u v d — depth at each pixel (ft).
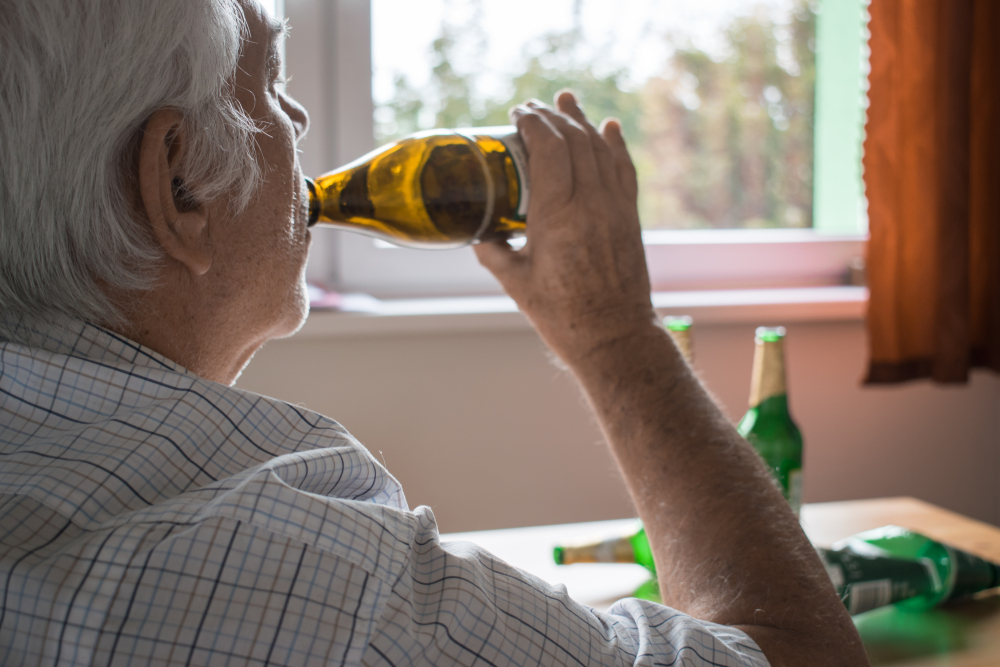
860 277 5.24
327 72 4.41
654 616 1.46
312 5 4.33
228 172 1.44
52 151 1.23
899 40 4.38
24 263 1.26
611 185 2.14
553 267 2.12
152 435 1.22
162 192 1.34
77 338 1.30
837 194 5.49
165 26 1.28
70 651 1.03
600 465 4.52
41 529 1.12
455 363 4.25
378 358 4.15
